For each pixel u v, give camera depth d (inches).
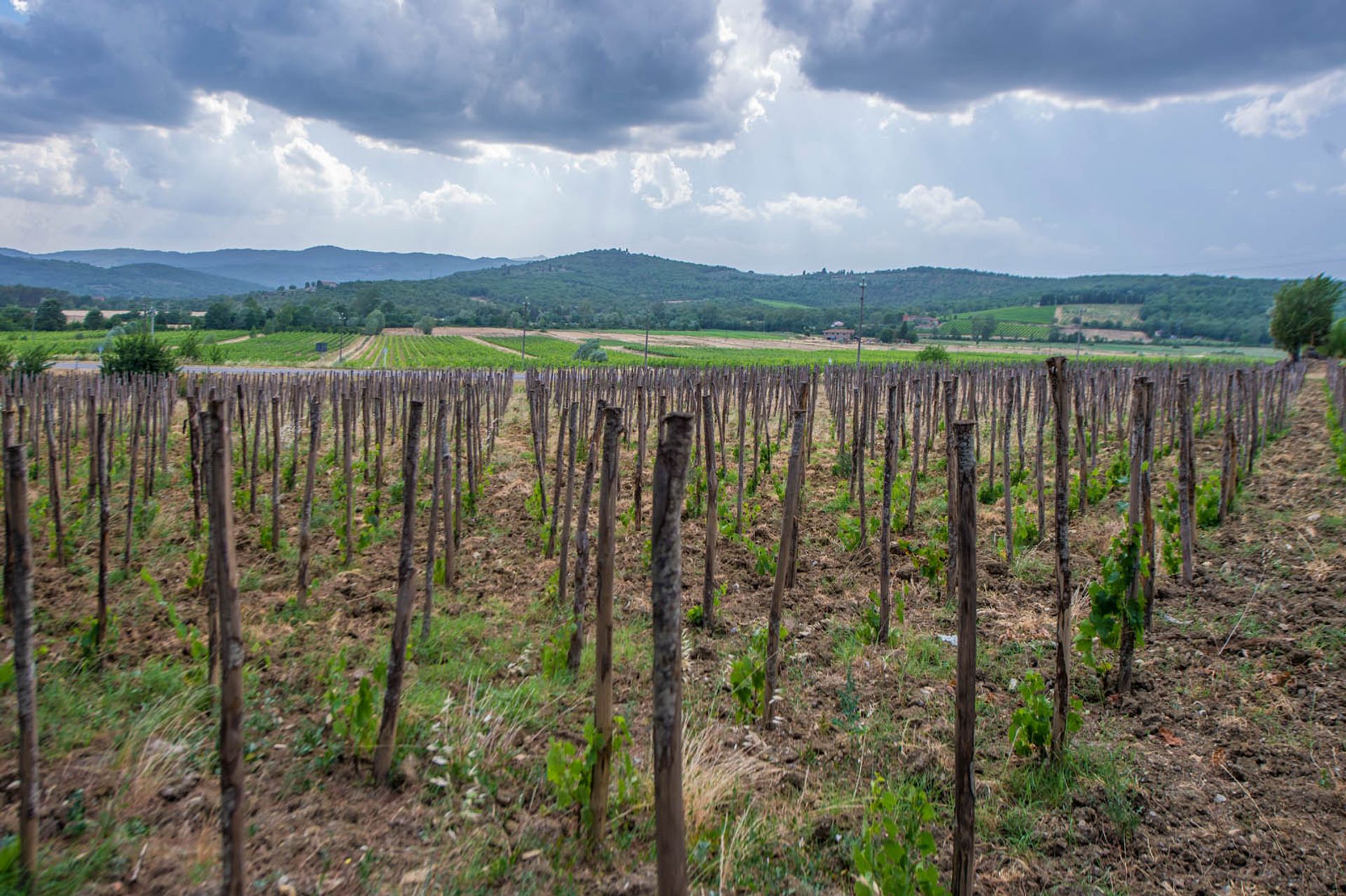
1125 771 183.5
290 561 353.1
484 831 154.5
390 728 169.6
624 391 864.3
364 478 531.8
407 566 168.9
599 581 150.4
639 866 145.9
